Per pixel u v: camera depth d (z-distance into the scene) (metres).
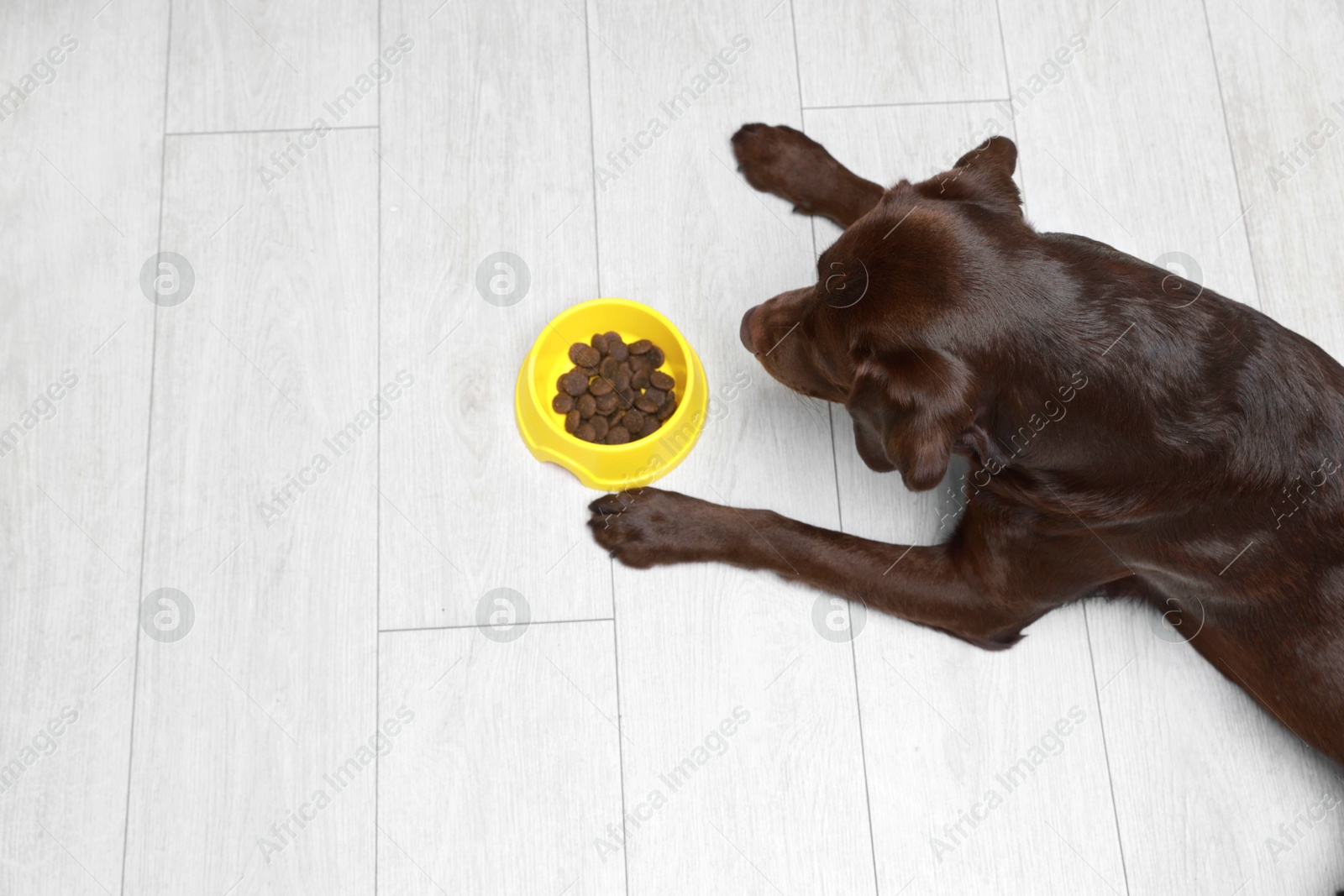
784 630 1.80
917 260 1.34
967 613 1.68
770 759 1.76
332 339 1.89
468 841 1.71
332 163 1.98
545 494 1.84
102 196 1.95
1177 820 1.76
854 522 1.86
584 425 1.79
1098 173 2.06
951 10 2.13
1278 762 1.79
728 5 2.09
